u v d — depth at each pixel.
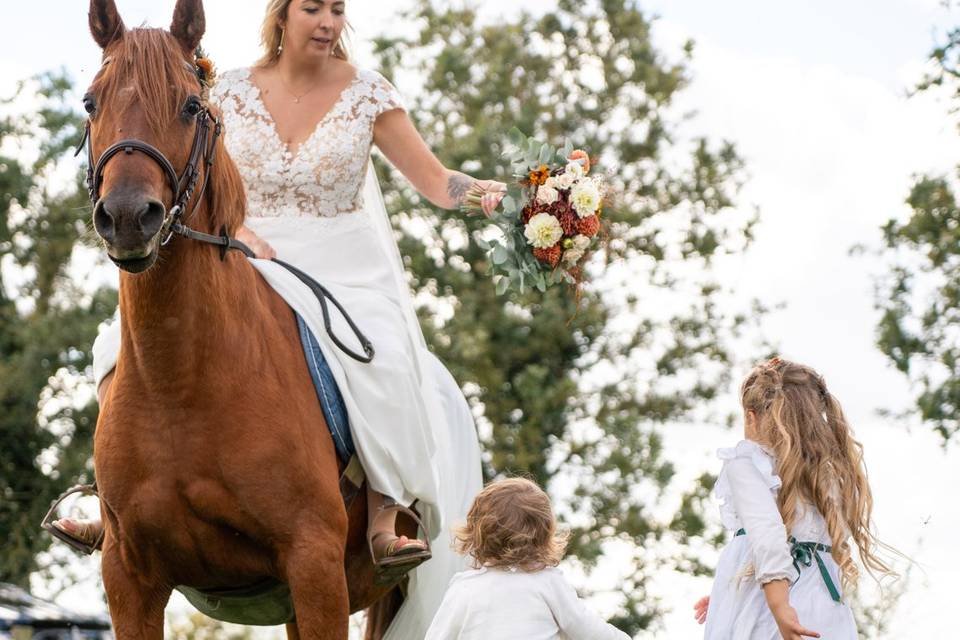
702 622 5.14
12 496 21.66
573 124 20.69
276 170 5.52
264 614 5.30
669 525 19.91
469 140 19.11
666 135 20.80
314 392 4.95
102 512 4.86
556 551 4.88
